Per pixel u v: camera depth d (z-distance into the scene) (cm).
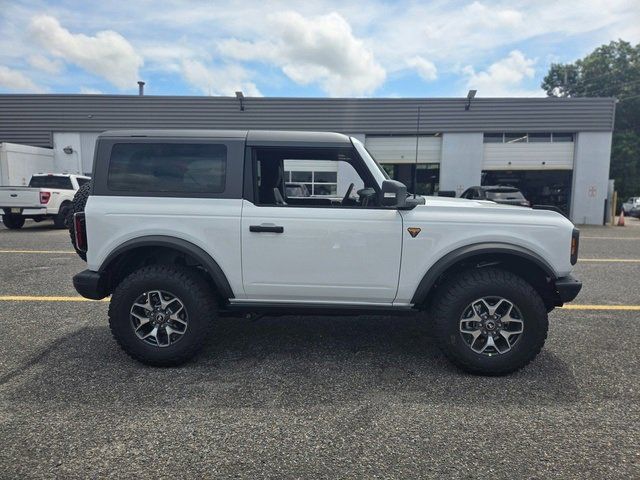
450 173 1892
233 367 356
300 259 347
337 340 421
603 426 271
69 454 238
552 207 381
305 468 229
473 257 355
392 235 343
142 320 351
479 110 1858
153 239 345
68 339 414
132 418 276
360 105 1880
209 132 355
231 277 351
